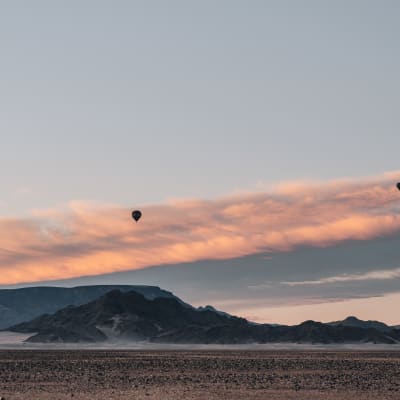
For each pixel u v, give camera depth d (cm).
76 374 14638
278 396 10025
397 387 11344
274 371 16025
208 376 14012
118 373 15088
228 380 12888
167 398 9731
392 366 18475
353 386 11512
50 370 16150
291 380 12875
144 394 10256
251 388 11188
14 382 12419
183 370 16362
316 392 10575
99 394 10256
